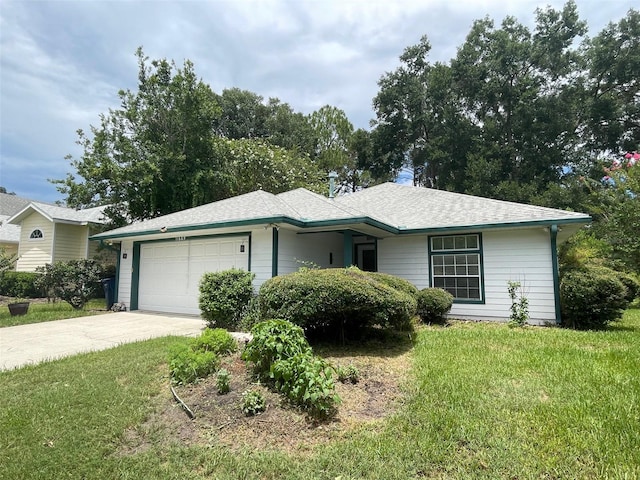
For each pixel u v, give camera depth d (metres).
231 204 11.20
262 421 3.58
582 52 26.33
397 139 31.34
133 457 3.09
